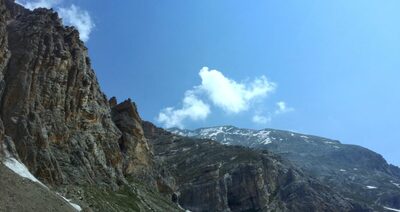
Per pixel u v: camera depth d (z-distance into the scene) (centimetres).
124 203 18112
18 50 17575
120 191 19275
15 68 16962
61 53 18688
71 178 16812
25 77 16875
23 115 16138
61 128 17788
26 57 17350
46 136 16438
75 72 19112
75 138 18538
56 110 17888
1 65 15962
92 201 16138
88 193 16625
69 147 17988
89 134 19475
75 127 18762
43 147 16125
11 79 16600
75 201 15188
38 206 10769
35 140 16000
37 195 11369
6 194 10212
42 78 17700
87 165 18200
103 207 16250
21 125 15788
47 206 11150
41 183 14138
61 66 18488
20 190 10938
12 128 15600
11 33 18362
